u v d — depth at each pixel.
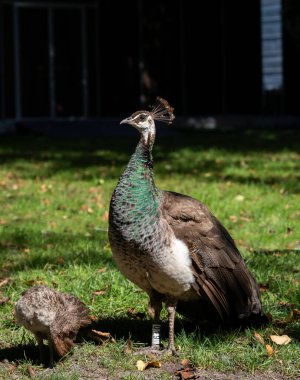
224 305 6.58
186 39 27.30
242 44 27.80
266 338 6.87
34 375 6.00
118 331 7.16
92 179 15.11
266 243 10.39
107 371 6.21
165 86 27.23
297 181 14.90
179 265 6.29
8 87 25.70
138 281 6.49
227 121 26.83
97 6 26.44
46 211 12.38
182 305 6.93
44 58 26.11
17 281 8.51
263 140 21.70
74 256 9.48
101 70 26.66
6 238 10.45
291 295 8.05
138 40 26.84
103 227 11.30
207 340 6.77
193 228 6.39
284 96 27.78
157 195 6.37
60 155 18.41
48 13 25.98
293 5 26.84
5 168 16.44
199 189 13.94
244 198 13.16
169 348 6.55
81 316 6.08
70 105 26.58
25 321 6.03
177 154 18.41
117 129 24.44
